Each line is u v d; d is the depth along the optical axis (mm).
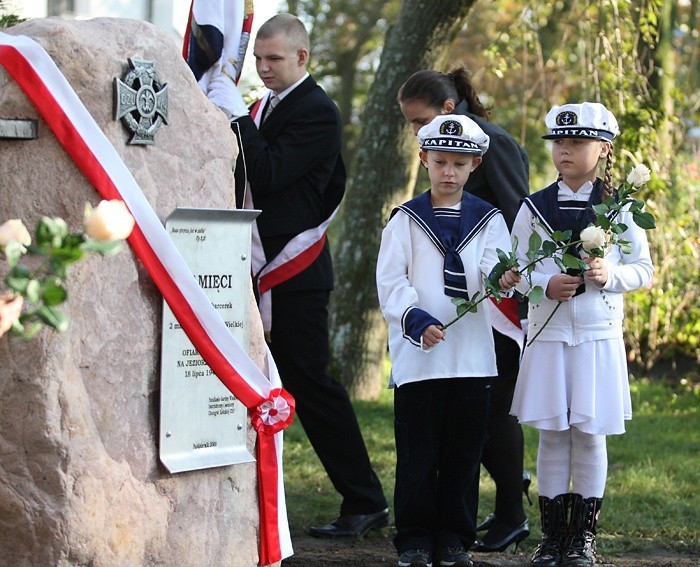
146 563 3637
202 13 4742
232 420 3918
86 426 3428
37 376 3330
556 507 5078
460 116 4906
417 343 4672
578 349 4945
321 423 5645
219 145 3961
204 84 4812
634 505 6527
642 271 5004
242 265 3975
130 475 3592
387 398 10359
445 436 5008
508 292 4859
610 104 10906
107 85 3529
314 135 5453
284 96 5523
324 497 6578
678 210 12453
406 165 9984
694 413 10031
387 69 9820
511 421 5477
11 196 3363
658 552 5598
